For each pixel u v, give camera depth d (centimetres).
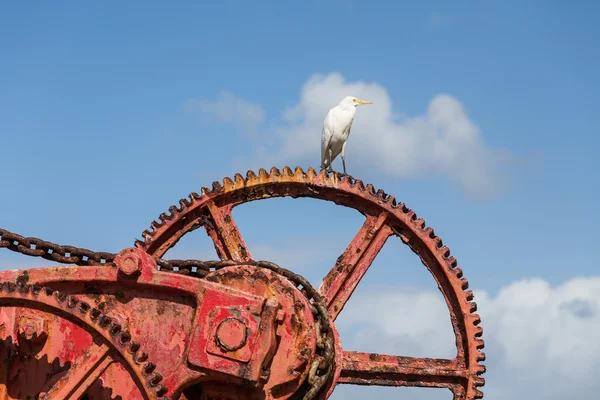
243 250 1675
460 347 1586
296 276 1340
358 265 1652
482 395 1551
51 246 1416
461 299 1594
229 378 1218
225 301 1234
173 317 1262
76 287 1298
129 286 1282
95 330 1216
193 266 1373
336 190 1677
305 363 1251
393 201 1653
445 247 1623
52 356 1302
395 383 1565
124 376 1227
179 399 1251
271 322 1225
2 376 1310
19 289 1235
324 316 1306
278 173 1689
